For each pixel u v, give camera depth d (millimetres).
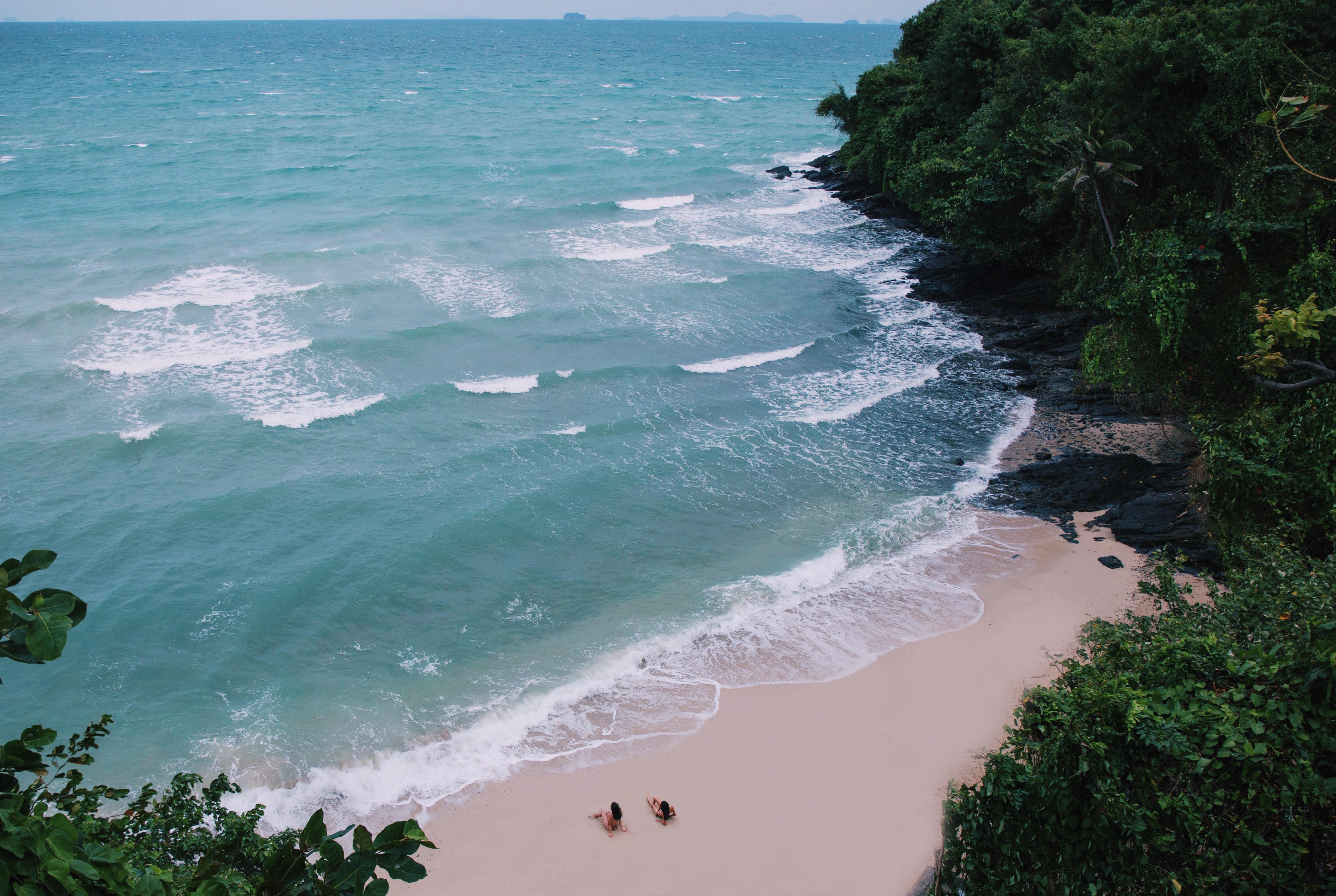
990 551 22812
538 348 34625
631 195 58625
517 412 29875
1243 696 8953
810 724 17469
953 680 18391
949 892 10852
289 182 57688
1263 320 13469
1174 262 24312
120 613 20359
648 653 19625
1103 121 34125
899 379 33031
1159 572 13953
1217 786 8594
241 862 9914
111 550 22375
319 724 17750
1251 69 28734
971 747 16672
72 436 26859
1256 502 18109
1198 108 31516
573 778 16391
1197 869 8469
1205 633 11320
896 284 42938
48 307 35188
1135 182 32906
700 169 68062
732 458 27562
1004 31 47969
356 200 53688
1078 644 19109
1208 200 31250
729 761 16641
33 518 23344
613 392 31547
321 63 177375
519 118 92188
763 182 64062
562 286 41219
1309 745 8305
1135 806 8719
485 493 25344
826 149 79125
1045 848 9461
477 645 19969
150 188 54938
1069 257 38250
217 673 18969
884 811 15461
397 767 16734
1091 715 9484
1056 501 24938
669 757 16781
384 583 21672
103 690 18469
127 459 26094
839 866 14430
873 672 18766
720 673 18969
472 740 17344
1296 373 19344
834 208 57000
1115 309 26016
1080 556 22281
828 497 25578
